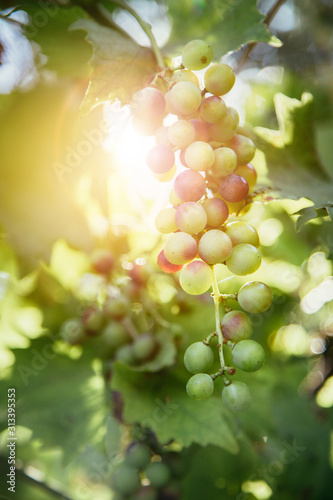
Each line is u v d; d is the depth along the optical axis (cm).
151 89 49
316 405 95
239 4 59
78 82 64
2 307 73
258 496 77
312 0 100
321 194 57
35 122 64
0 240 67
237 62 84
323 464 88
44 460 90
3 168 64
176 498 66
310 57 98
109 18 63
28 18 63
